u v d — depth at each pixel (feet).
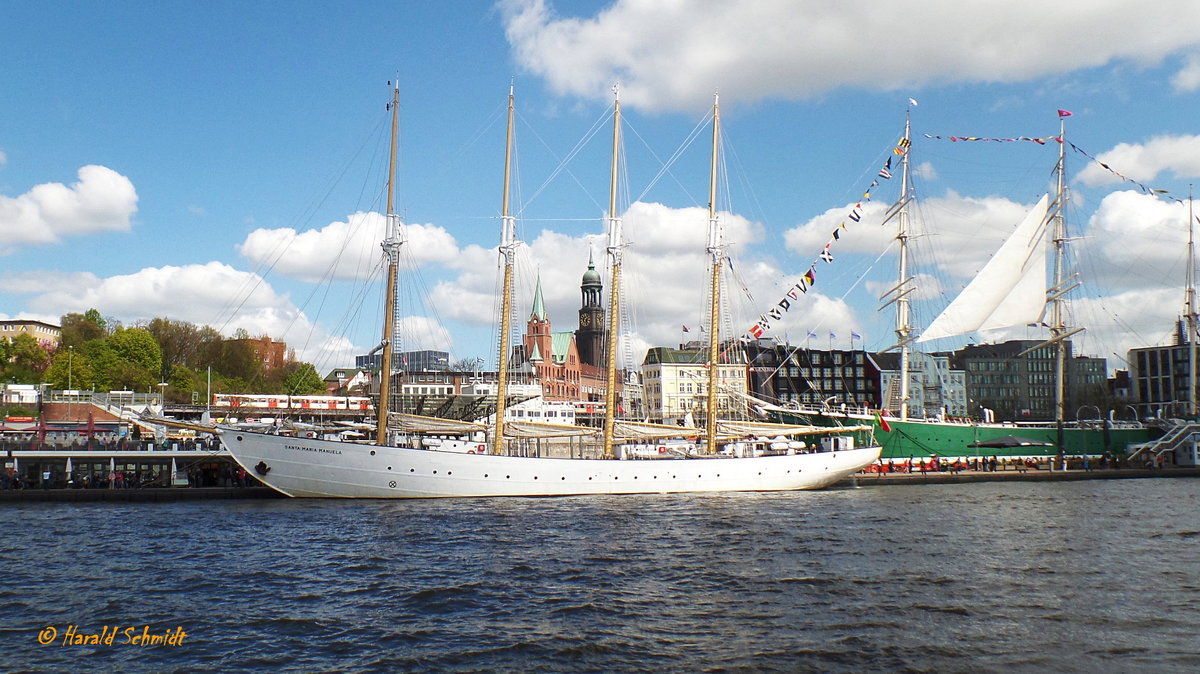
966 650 82.94
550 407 421.18
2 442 243.19
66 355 469.57
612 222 260.42
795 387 604.90
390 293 234.99
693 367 583.17
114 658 83.71
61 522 176.86
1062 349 349.82
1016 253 350.02
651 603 102.37
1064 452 342.23
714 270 270.67
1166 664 78.69
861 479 279.28
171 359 593.01
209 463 244.83
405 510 190.29
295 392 573.74
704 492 236.84
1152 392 625.00
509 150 244.83
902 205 321.32
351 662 81.71
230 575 119.96
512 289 242.78
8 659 83.66
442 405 287.28
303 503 206.18
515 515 181.57
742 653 82.69
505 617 96.58
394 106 239.50
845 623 92.48
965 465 325.01
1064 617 94.32
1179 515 183.32
